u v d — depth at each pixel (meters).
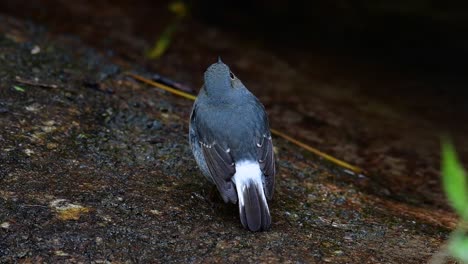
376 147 13.53
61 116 10.91
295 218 9.02
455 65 19.53
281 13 20.12
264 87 16.00
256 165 8.35
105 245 7.51
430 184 12.07
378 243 8.55
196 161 9.30
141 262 7.27
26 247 7.30
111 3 18.98
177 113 12.27
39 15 16.91
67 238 7.55
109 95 12.32
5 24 15.00
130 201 8.64
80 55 14.23
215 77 8.99
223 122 8.59
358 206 9.98
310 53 19.34
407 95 17.53
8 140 9.73
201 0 19.95
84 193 8.66
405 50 19.92
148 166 9.95
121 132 10.92
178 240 7.80
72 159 9.67
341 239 8.47
